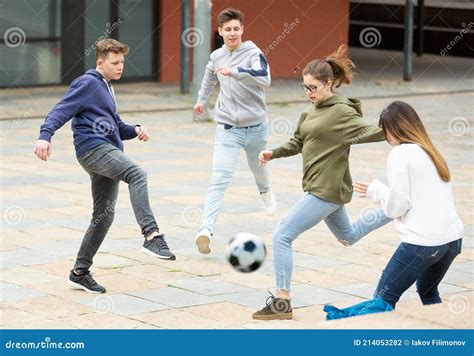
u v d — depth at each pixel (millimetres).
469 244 20172
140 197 16859
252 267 14281
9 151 30859
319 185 14906
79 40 47312
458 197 25062
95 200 16547
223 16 18969
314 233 20922
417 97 48188
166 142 33375
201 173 27938
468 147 33688
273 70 54062
